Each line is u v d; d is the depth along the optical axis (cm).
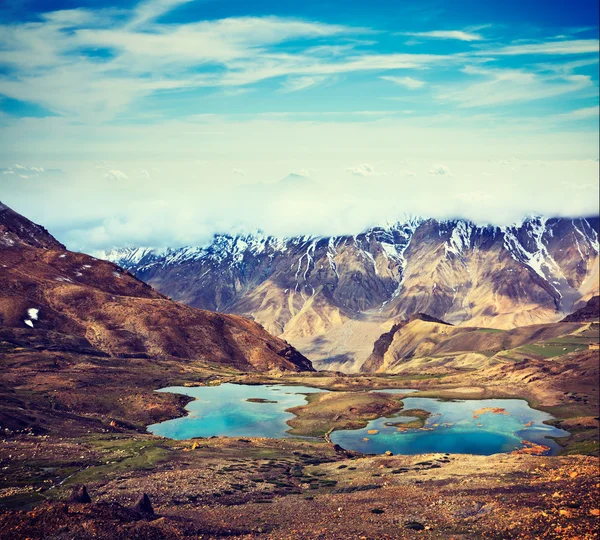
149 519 6738
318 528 6756
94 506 6575
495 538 6162
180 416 17038
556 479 8388
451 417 17375
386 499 8069
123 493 8400
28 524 6084
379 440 14750
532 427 16050
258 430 15638
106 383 19050
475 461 10575
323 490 9125
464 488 8306
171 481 9112
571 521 6362
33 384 17388
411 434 15350
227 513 7581
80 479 9244
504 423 16525
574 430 15562
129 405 17138
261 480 9600
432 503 7581
